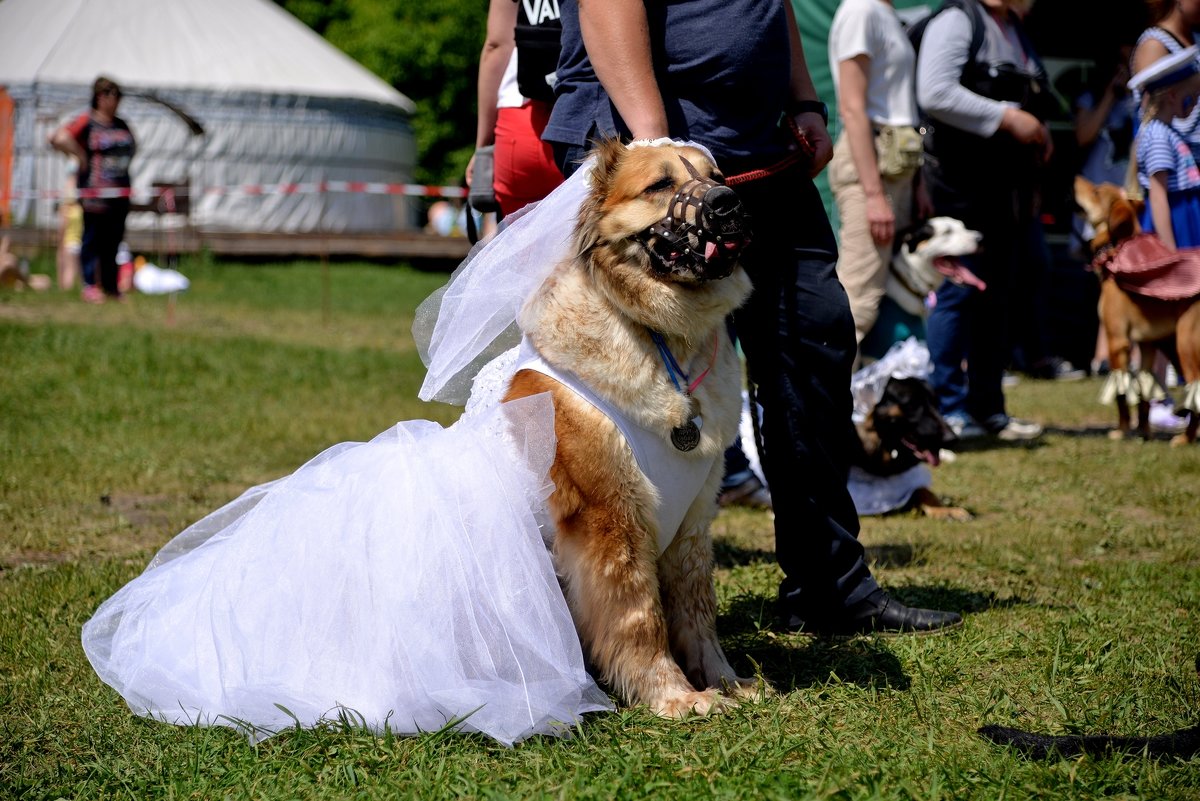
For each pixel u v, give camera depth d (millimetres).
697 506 3080
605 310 2879
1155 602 3936
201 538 3404
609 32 2975
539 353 2949
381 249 22672
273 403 8336
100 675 3076
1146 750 2535
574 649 2836
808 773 2488
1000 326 7660
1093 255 7738
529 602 2820
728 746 2652
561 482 2893
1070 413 8883
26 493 5551
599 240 2867
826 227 3482
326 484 3080
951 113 6801
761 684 3016
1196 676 3105
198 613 3053
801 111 3508
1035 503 5871
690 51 3145
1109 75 12195
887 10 6188
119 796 2502
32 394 8055
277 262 22094
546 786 2467
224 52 23359
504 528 2842
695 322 2865
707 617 3137
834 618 3643
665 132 3035
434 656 2793
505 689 2783
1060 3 12133
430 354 3254
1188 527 5262
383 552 2875
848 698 2994
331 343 12266
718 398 2979
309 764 2617
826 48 9430
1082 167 10250
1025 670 3230
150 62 22453
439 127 32375
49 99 21531
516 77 3811
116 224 14227
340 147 24359
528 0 3582
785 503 3564
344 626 2902
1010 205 7188
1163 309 7340
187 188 16906
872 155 5988
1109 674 3162
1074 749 2586
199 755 2682
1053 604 3910
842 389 3518
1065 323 11930
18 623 3619
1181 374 7473
